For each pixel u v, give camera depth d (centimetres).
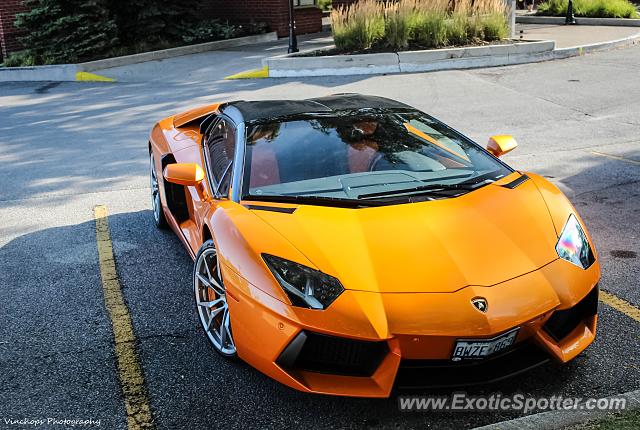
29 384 324
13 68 1560
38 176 757
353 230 303
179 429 284
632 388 296
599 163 689
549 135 823
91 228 566
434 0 1452
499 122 903
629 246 467
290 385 275
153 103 1173
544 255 297
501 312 268
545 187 357
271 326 277
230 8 1966
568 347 291
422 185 347
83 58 1608
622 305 377
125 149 868
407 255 288
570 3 2105
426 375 275
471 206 326
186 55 1662
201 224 368
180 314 395
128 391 314
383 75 1308
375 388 270
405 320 265
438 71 1316
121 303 413
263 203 334
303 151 371
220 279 328
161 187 506
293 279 280
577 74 1227
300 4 1995
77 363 343
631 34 1695
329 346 272
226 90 1248
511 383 305
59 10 1577
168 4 1753
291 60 1348
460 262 286
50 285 446
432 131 404
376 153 371
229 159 388
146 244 521
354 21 1454
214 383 318
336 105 427
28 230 569
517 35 1766
